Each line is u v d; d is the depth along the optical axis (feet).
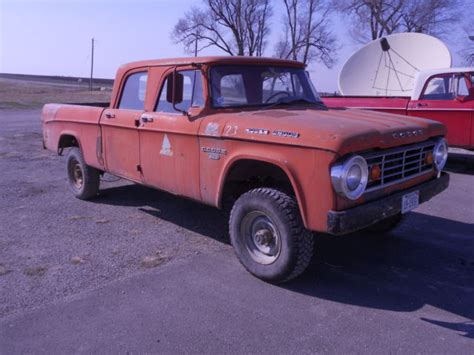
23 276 14.06
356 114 15.33
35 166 31.81
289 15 141.49
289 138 12.48
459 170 32.17
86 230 18.33
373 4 104.06
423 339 10.93
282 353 10.37
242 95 16.08
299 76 17.89
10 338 10.87
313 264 15.28
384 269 14.94
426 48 37.19
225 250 16.38
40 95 125.70
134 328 11.33
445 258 15.89
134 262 15.23
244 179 15.05
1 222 19.22
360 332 11.21
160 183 17.20
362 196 12.54
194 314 12.00
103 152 20.12
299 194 12.47
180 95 15.47
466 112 29.94
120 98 19.30
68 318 11.74
